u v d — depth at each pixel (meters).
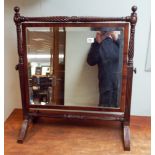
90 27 0.95
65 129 1.13
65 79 1.06
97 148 0.98
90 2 1.13
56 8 1.16
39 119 1.22
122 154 0.94
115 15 1.13
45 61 1.04
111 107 1.04
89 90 1.06
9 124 1.18
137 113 1.28
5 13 1.18
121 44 0.95
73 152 0.95
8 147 0.98
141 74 1.21
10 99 1.30
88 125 1.17
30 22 0.96
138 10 1.11
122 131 1.08
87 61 1.03
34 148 0.98
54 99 1.08
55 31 0.98
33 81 1.06
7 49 1.23
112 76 1.01
